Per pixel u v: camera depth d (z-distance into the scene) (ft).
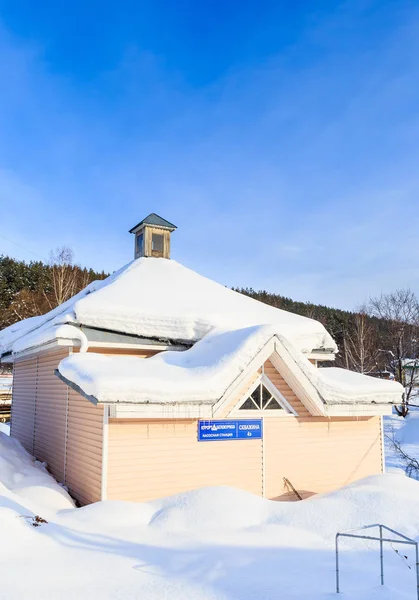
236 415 30.89
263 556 18.56
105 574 16.35
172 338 35.40
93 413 28.96
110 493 26.50
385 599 14.74
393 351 113.50
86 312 33.06
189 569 16.98
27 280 196.24
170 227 50.90
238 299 44.52
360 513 23.54
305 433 33.19
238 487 30.27
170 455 28.50
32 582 15.43
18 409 51.16
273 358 31.96
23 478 31.99
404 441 75.77
